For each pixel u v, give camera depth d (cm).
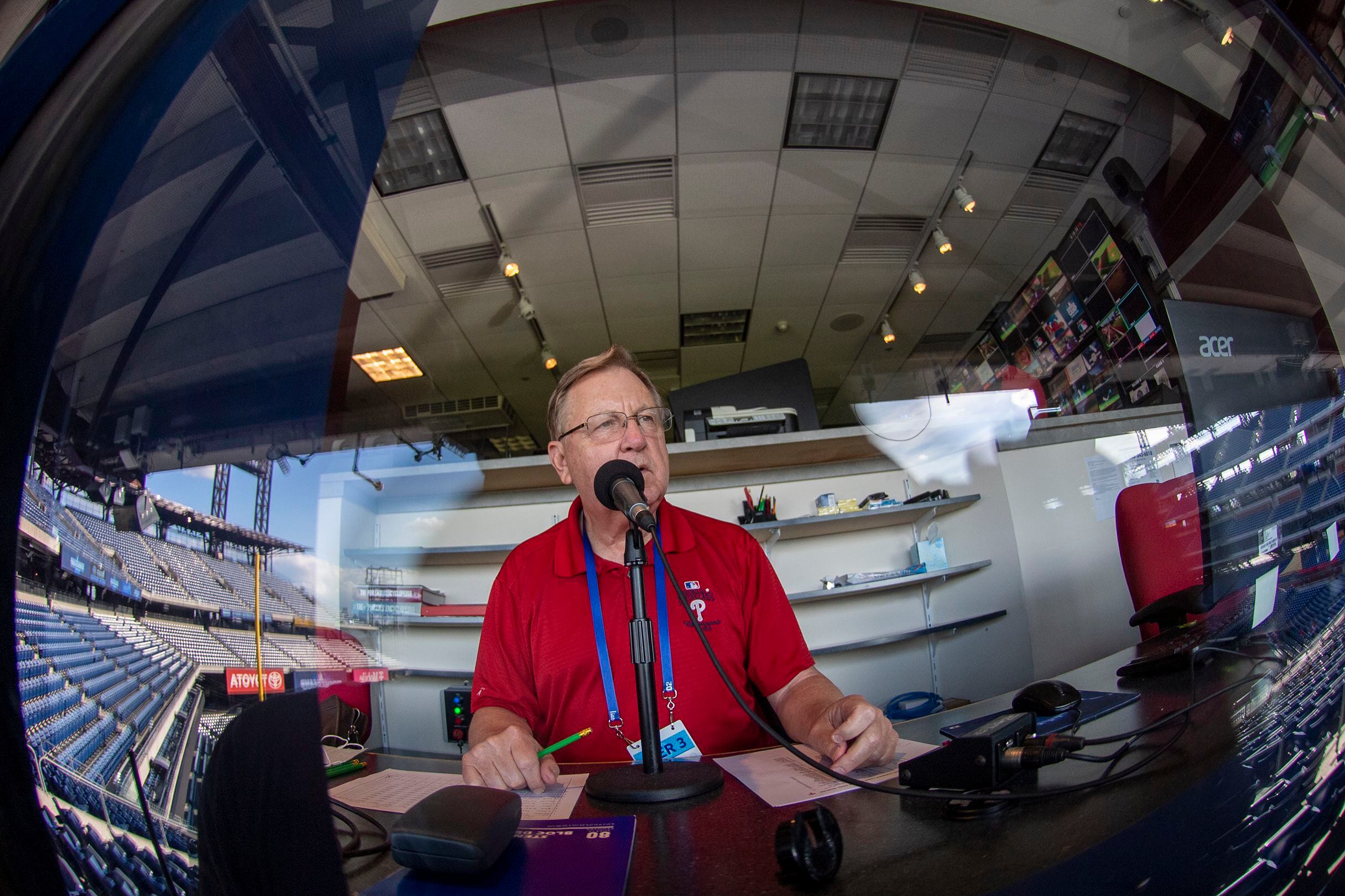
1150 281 249
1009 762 50
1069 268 315
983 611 303
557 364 616
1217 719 62
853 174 397
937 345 625
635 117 341
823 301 545
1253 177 175
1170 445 224
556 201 400
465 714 254
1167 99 251
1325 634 75
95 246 42
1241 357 103
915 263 490
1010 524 314
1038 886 35
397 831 42
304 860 39
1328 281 143
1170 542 134
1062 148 376
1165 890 41
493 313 515
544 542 121
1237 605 89
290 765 42
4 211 39
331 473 55
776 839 39
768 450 267
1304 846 48
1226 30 187
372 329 501
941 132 366
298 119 57
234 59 51
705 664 104
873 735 64
